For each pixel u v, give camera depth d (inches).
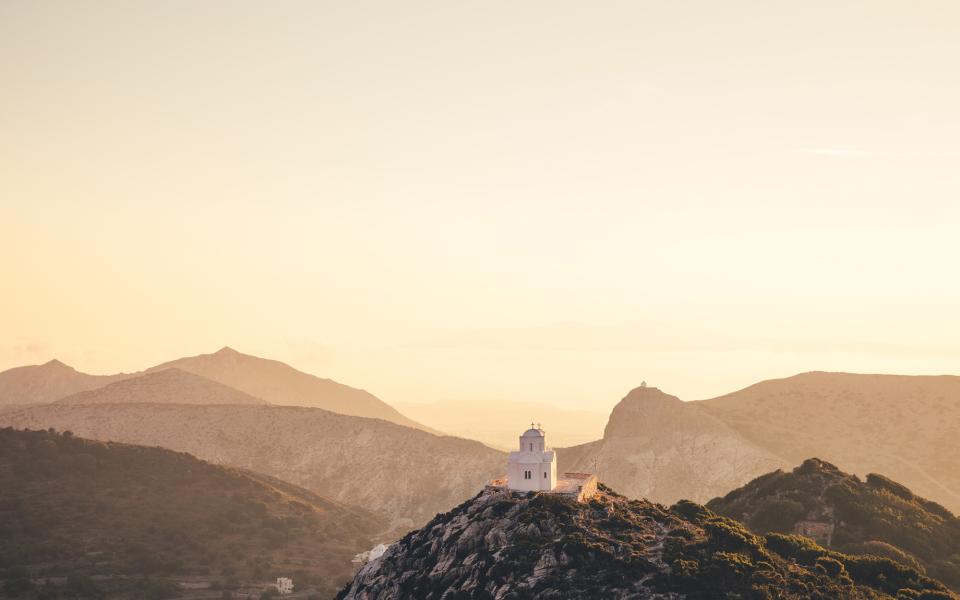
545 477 6363.2
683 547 5757.9
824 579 5762.8
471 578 5639.8
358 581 6387.8
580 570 5477.4
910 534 7490.2
